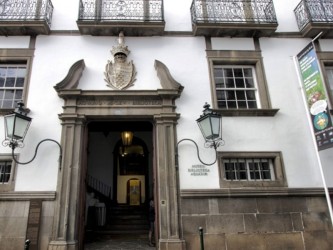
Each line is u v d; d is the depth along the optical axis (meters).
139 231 9.66
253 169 7.26
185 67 7.91
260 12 8.48
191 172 6.94
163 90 7.33
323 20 8.34
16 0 8.03
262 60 8.18
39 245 6.22
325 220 6.88
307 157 7.31
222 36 8.34
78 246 6.50
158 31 8.07
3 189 6.51
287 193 6.92
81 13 7.95
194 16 8.20
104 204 11.30
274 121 7.55
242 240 6.60
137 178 14.77
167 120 7.25
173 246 6.36
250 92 8.09
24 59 7.66
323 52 8.35
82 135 7.12
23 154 6.77
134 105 7.34
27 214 6.39
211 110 6.82
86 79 7.55
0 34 7.84
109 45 8.00
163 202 6.68
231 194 6.82
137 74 7.73
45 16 7.79
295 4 9.05
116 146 13.70
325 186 6.66
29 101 7.24
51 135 6.98
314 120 6.98
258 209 6.82
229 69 8.28
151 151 13.68
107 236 9.30
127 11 8.22
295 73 8.11
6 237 6.24
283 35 8.51
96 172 13.16
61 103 7.27
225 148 7.18
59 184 6.60
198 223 6.64
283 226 6.75
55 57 7.72
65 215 6.38
